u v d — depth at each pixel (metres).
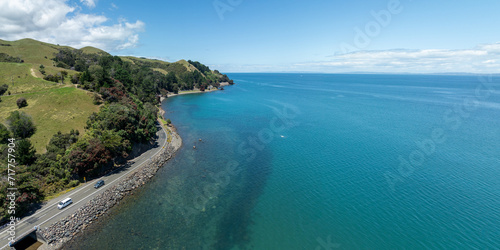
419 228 46.91
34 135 66.06
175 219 49.56
